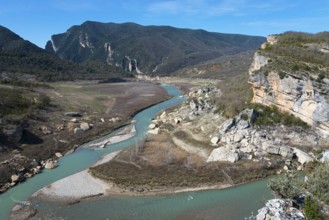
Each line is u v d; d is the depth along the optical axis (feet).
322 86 243.60
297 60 277.85
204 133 282.36
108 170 229.25
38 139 292.20
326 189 159.63
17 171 232.32
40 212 181.37
